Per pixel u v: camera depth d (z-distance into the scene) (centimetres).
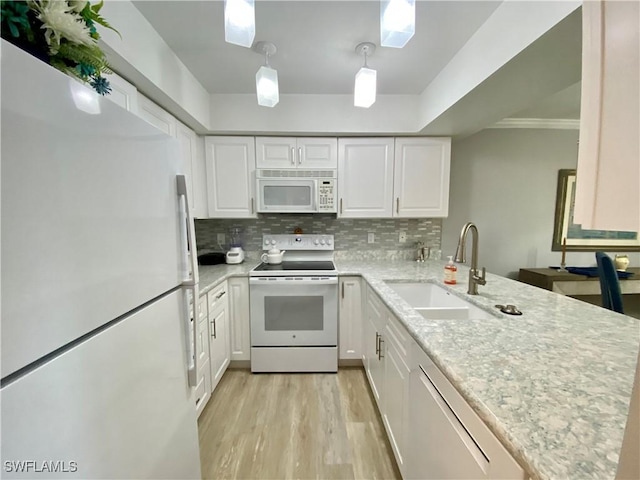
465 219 296
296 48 167
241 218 267
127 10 127
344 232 288
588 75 40
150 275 83
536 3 112
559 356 83
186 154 218
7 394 44
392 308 132
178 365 100
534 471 46
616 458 47
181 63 182
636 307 328
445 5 132
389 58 179
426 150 252
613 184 37
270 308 230
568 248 304
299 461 148
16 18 55
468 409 69
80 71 73
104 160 64
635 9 34
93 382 61
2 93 43
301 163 250
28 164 47
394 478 138
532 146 295
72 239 55
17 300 46
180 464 101
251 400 198
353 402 195
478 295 150
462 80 168
